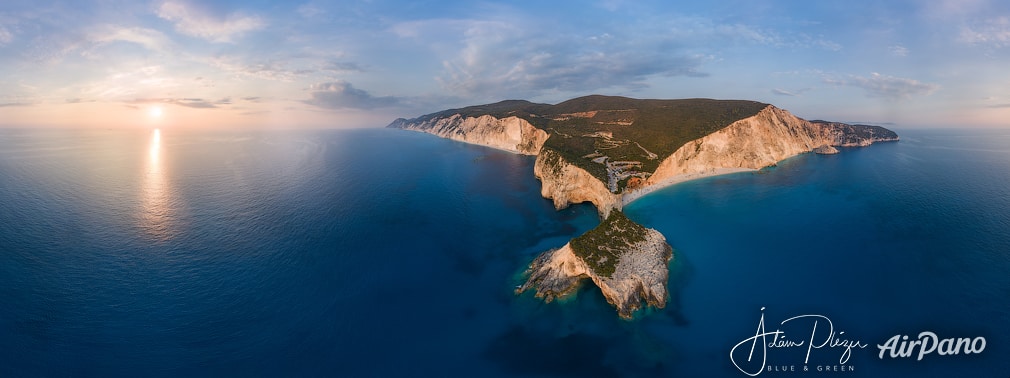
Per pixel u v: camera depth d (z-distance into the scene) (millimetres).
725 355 42094
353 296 53812
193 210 87125
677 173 118562
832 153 165125
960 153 174125
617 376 39875
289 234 74688
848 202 91688
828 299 51656
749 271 59625
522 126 197625
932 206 86875
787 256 64438
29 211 81500
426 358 42500
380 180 126312
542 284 55000
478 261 64812
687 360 41562
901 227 74750
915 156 162375
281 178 127625
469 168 149625
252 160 169125
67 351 41219
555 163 105438
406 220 84312
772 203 92500
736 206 90938
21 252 61906
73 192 98438
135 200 93438
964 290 52500
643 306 49969
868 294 52500
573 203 96688
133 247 66000
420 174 137375
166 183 114188
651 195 101000
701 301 51719
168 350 42375
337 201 98812
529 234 76438
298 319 48531
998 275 55719
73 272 56750
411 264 63562
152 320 47000
